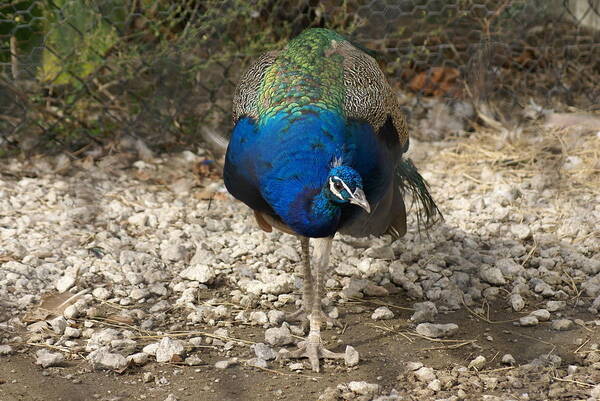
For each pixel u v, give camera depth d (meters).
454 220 10.75
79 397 6.99
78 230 10.20
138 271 9.32
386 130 8.24
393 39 14.28
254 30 13.55
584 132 13.26
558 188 11.60
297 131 7.21
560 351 7.88
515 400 6.95
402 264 9.73
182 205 11.16
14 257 9.36
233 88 13.50
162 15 13.20
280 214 7.32
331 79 7.80
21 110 12.45
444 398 7.00
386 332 8.30
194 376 7.39
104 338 7.86
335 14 13.88
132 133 12.91
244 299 8.75
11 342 7.84
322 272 7.78
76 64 12.44
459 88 14.19
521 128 13.30
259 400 7.03
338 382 7.35
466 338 8.18
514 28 14.48
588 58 15.29
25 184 11.42
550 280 9.23
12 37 12.31
